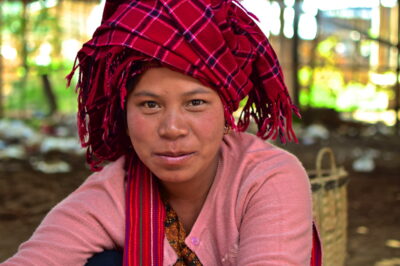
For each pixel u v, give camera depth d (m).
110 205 1.28
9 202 4.88
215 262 1.26
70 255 1.23
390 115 12.88
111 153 1.37
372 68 12.43
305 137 9.30
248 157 1.29
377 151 8.38
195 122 1.14
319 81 12.63
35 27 11.44
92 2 12.26
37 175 6.02
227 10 1.16
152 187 1.29
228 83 1.15
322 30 12.57
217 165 1.31
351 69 12.66
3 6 11.45
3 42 11.55
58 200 5.03
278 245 1.17
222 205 1.27
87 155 1.37
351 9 12.83
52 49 11.65
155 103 1.14
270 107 1.34
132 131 1.17
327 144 9.05
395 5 12.74
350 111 12.55
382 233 4.12
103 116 1.31
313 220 1.34
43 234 1.25
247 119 1.38
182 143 1.14
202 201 1.31
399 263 3.45
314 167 6.78
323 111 11.04
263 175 1.24
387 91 12.91
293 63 11.22
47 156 6.84
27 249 1.24
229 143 1.35
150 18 1.10
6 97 11.98
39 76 11.41
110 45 1.14
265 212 1.21
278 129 1.40
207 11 1.11
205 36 1.10
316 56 12.36
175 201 1.31
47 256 1.22
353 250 3.70
